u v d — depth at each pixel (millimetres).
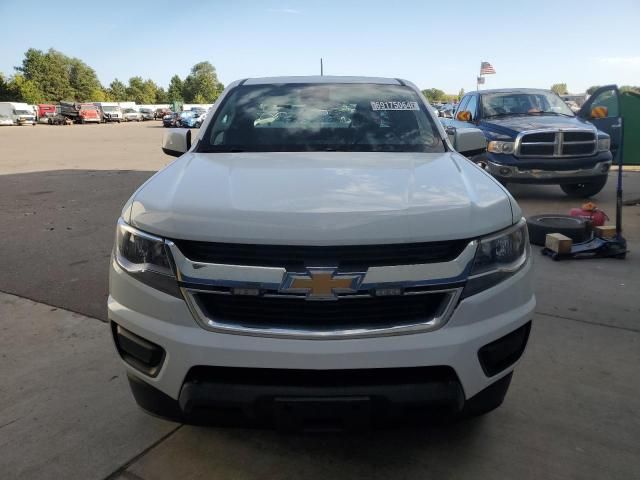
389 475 2453
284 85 3881
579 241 5879
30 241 6602
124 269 2285
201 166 2787
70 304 4512
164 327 2141
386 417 2090
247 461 2553
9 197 9938
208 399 2072
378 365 2033
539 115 9180
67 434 2771
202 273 2070
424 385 2061
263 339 2047
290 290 2021
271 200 2201
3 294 4746
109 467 2527
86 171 14281
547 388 3152
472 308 2123
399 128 3428
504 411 2934
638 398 3053
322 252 2025
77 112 62156
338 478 2439
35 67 103688
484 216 2213
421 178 2539
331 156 3014
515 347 2309
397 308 2080
